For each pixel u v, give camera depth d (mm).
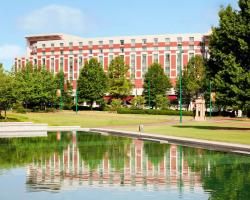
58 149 27797
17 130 47781
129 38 128875
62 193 13992
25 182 16016
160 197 13383
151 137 36000
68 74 136875
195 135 37406
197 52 121938
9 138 37406
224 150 27000
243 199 12984
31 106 95875
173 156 23969
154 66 108500
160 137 34750
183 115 90500
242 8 45312
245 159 22484
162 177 17062
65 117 73250
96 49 133000
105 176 17328
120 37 130000
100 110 107062
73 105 109562
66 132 46281
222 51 45625
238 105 43156
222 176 17141
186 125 58281
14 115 68188
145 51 127062
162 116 86188
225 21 45125
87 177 17109
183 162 21438
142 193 14008
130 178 16844
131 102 104750
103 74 105750
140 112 94125
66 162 21484
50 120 64562
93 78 104375
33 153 25484
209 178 16703
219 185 15266
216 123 64938
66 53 137625
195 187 14945
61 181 16172
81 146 29797
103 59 132125
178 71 123688
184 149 27875
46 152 26094
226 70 43844
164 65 125188
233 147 26406
